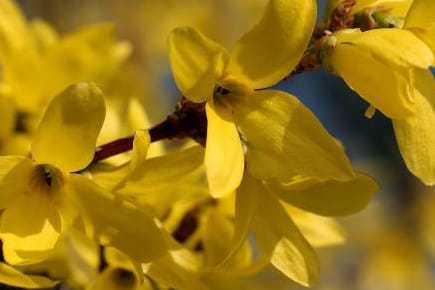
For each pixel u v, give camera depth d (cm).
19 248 27
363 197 28
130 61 53
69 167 27
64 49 33
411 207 55
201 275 29
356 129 61
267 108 27
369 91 26
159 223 28
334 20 27
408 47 26
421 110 27
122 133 32
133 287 30
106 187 27
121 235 27
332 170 26
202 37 26
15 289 29
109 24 34
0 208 27
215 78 26
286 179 27
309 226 30
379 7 27
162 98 52
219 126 26
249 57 27
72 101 26
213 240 30
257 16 57
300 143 27
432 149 27
